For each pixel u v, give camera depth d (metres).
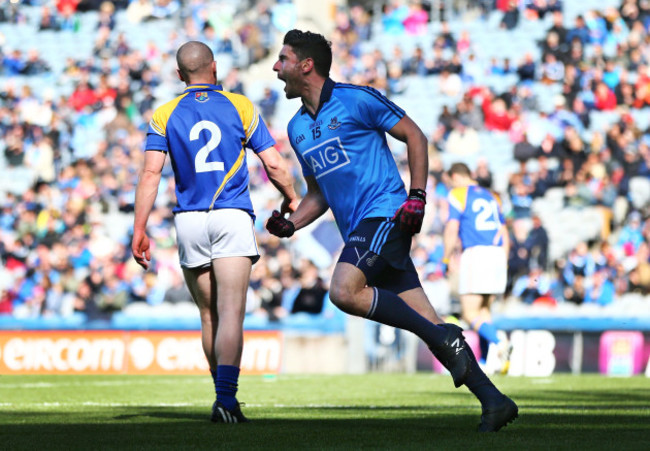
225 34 71.38
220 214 16.28
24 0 76.69
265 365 37.44
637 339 39.19
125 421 16.33
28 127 67.50
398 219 14.59
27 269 56.91
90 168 63.97
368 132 14.98
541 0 68.62
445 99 65.69
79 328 48.31
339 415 17.89
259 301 49.59
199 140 16.42
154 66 69.62
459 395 24.92
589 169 56.62
